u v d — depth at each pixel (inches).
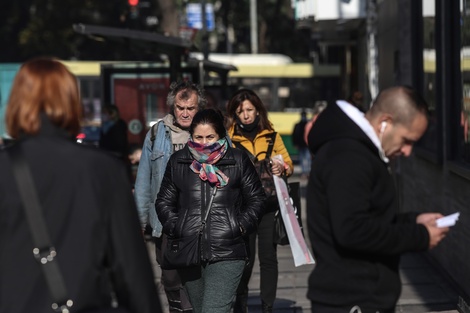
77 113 311.7
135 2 2354.8
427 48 1066.7
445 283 868.0
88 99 2733.8
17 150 300.7
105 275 301.9
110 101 1450.5
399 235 346.6
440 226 355.3
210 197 557.6
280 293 848.3
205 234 552.1
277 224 682.2
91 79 2736.2
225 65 1496.1
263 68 2910.9
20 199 294.8
